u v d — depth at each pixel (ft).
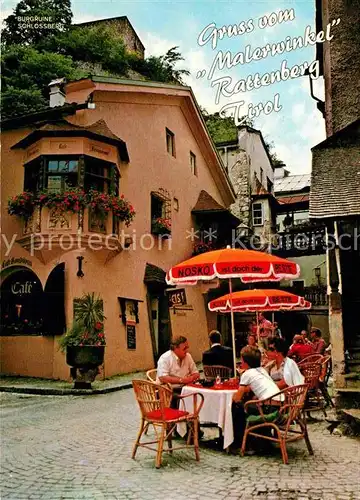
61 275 46.39
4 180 50.78
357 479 16.08
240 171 99.60
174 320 64.23
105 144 49.98
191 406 20.83
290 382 20.94
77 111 50.62
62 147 47.42
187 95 70.79
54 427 24.82
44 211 46.70
